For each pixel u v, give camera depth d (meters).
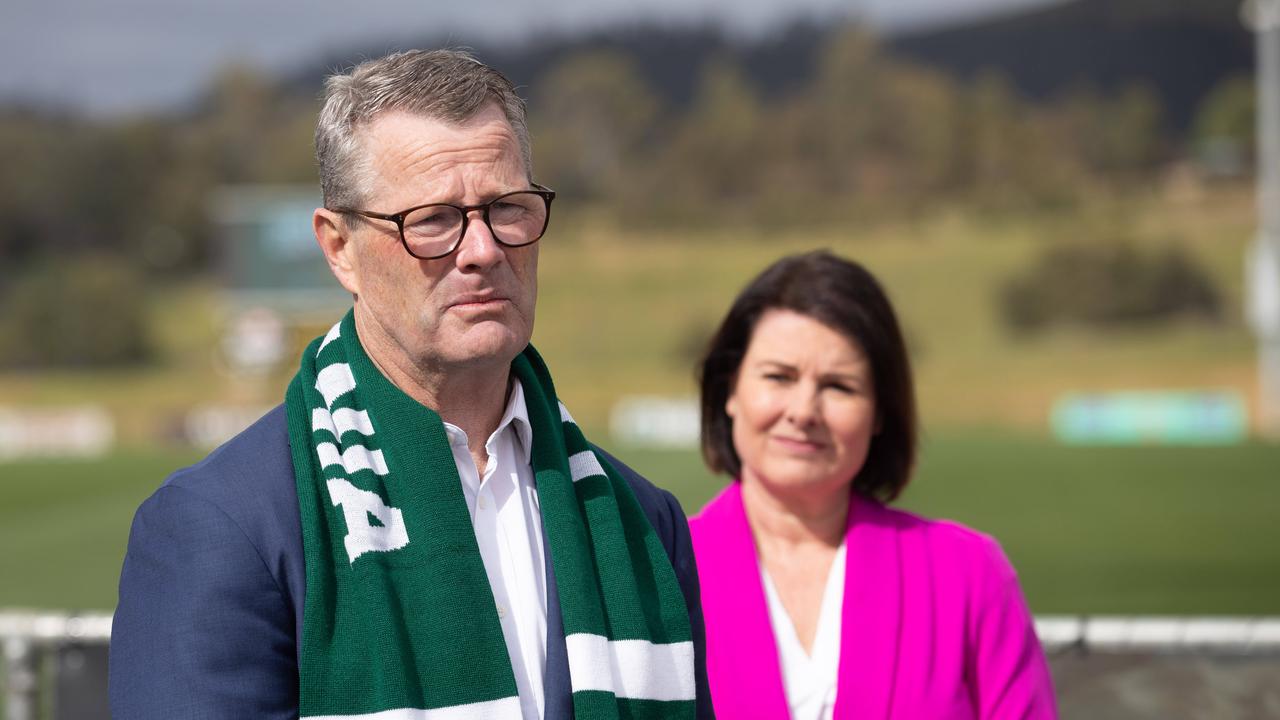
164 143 101.56
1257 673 2.92
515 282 1.85
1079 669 2.97
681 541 2.14
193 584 1.68
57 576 12.57
